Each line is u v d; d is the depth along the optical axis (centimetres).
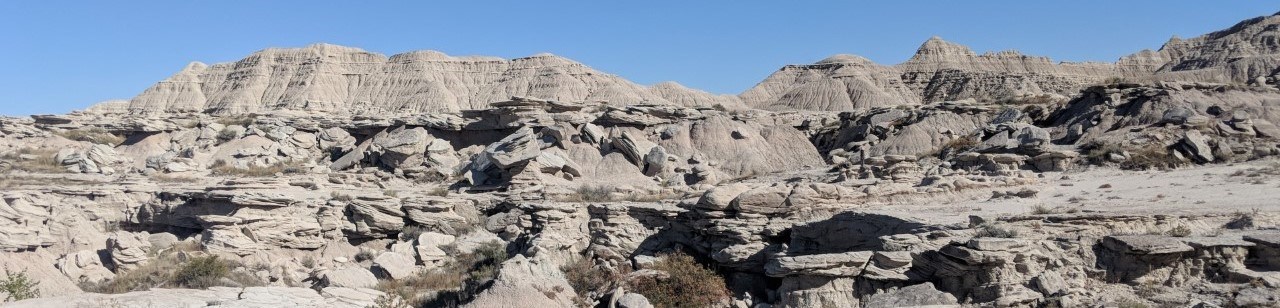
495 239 4138
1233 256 2378
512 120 6700
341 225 4459
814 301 2633
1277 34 12206
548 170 5319
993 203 3472
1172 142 4659
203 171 6203
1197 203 3177
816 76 15025
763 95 14912
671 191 4822
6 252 3844
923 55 15425
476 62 17488
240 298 2916
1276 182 3556
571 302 2898
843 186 3650
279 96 16550
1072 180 4156
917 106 7062
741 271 3162
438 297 3203
